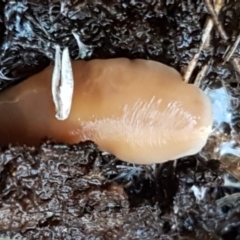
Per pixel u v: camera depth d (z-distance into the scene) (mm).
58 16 47
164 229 55
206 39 48
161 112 48
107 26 48
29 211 47
